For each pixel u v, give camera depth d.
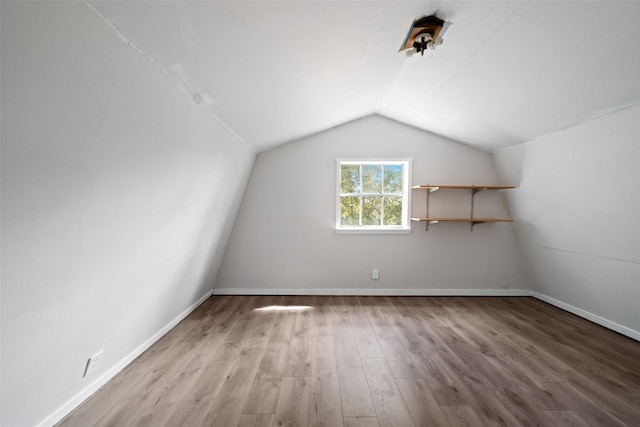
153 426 1.29
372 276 3.28
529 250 3.14
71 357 1.32
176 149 1.54
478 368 1.79
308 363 1.83
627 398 1.51
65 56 0.78
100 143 1.03
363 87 2.24
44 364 1.17
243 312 2.75
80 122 0.91
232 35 1.11
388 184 3.36
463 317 2.65
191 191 1.90
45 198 0.90
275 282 3.28
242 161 2.72
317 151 3.24
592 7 1.16
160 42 1.01
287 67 1.51
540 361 1.88
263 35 1.18
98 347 1.51
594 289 2.53
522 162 2.80
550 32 1.34
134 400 1.47
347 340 2.16
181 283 2.34
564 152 2.28
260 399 1.48
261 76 1.51
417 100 2.56
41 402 1.21
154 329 2.12
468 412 1.40
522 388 1.59
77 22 0.76
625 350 2.04
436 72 2.01
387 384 1.61
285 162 3.23
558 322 2.55
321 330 2.34
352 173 3.36
